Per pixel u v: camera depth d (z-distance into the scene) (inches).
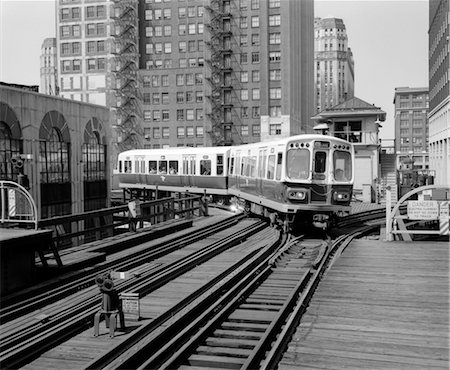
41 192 998.4
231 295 448.5
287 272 552.1
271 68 3248.0
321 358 319.9
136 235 761.6
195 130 3371.1
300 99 3607.3
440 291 471.5
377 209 1159.0
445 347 335.9
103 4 3440.0
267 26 3238.2
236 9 3302.2
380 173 1646.2
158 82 3422.7
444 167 2225.6
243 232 834.8
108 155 1273.4
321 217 753.6
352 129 1669.5
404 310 415.8
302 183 738.2
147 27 3506.4
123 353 335.0
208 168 1348.4
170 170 1513.3
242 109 3319.4
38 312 424.2
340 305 430.9
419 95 6205.7
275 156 789.2
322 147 740.0
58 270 525.7
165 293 484.1
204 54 3353.8
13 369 316.5
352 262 594.9
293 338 355.3
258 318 398.0
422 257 619.8
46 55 7145.7
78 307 426.9
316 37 7810.0
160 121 3427.7
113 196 2150.6
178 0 3435.0
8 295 450.9
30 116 970.1
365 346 339.3
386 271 550.6
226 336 363.9
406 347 336.5
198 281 531.5
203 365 318.7
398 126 6279.5
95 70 3474.4
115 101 3447.3
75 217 624.7
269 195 831.7
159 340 348.8
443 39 2226.9
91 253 610.2
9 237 460.4
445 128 2178.9
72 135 1109.7
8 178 908.0
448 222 709.3
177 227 897.5
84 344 355.6
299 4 3570.4
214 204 1358.3
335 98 7765.8
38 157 993.5
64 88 3526.1
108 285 369.4
